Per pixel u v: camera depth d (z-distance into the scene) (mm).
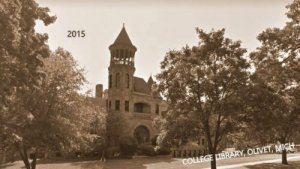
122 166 37562
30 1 15336
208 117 22797
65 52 28250
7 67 13477
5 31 12617
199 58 22641
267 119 20766
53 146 21969
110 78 58938
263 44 21297
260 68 21531
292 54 20594
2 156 31656
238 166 37625
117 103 57125
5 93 13625
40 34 16297
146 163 40875
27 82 14961
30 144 20766
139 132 57750
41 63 15703
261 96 20141
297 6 19594
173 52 23703
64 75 24406
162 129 24688
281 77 21266
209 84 21562
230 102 20734
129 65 59125
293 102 21219
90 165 38250
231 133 24531
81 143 26359
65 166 36812
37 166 36062
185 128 22312
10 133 16125
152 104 61656
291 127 22812
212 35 22891
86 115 28156
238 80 21484
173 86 22500
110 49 60188
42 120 21312
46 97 22453
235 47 22625
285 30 20391
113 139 50781
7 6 12711
